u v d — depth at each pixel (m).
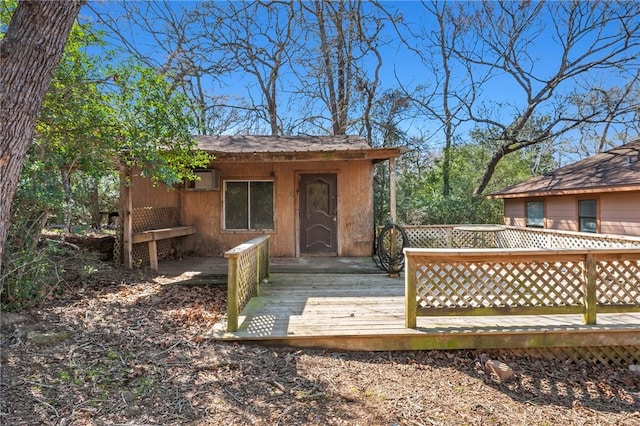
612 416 2.54
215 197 7.79
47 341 2.99
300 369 2.92
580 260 3.44
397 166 14.17
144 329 3.43
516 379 2.97
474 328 3.36
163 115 4.95
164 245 7.48
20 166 2.04
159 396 2.42
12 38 1.98
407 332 3.30
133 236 6.03
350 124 13.78
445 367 3.10
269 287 5.14
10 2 3.68
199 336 3.30
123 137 4.87
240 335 3.27
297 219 7.76
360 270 6.28
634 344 3.32
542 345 3.30
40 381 2.47
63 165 4.22
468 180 14.43
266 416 2.28
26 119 2.02
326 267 6.55
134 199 7.77
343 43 13.50
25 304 3.72
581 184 7.86
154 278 5.61
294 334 3.28
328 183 7.79
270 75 14.39
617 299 3.48
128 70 4.57
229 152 6.38
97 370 2.66
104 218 12.59
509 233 8.66
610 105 12.00
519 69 12.93
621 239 5.59
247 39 12.98
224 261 7.17
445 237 9.52
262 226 7.81
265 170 7.76
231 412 2.30
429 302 3.44
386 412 2.40
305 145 7.96
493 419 2.42
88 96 4.37
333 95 14.11
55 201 3.70
